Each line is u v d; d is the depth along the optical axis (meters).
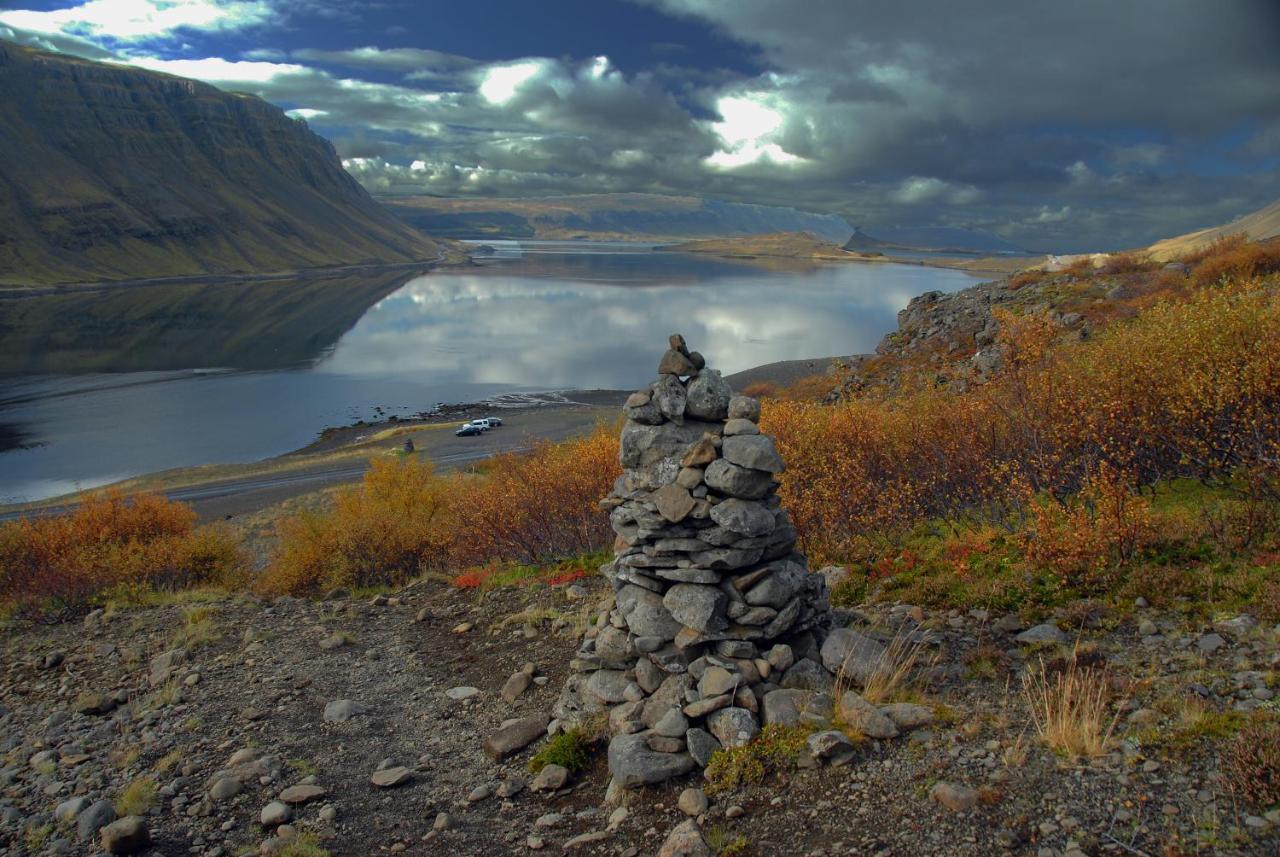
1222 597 7.07
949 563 9.58
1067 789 4.88
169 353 131.62
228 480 54.38
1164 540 8.30
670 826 5.62
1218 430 10.11
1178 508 9.24
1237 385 9.84
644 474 7.51
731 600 6.96
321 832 6.30
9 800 7.24
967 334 34.12
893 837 4.81
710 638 6.78
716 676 6.59
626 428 7.73
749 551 6.89
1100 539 8.18
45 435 76.88
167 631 12.29
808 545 11.49
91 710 9.34
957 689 6.56
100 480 60.69
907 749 5.69
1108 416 10.70
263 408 89.25
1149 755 5.04
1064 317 26.78
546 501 16.88
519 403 88.00
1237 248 26.72
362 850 6.05
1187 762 4.88
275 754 7.86
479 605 12.48
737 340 131.12
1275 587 6.77
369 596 15.39
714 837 5.22
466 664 10.09
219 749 8.05
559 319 180.38
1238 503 8.71
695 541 6.98
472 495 19.55
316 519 25.88
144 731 8.63
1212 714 5.32
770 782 5.73
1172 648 6.48
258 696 9.50
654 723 6.72
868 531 11.62
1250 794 4.43
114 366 118.44
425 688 9.48
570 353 130.88
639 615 7.19
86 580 16.47
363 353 132.12
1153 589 7.50
